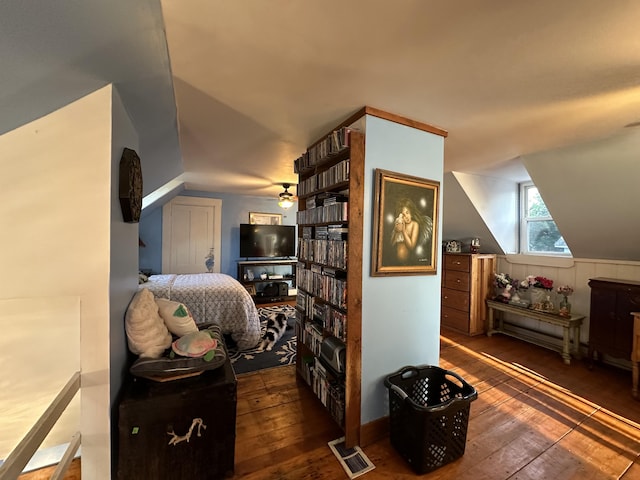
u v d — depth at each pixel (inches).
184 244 200.8
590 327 109.8
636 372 88.7
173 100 63.0
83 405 45.4
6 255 41.1
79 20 31.6
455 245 160.1
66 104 42.6
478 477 58.4
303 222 96.8
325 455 64.0
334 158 78.7
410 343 75.8
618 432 72.3
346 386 66.4
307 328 92.0
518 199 151.3
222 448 54.5
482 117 72.2
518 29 41.4
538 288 129.0
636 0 35.8
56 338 50.9
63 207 43.2
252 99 63.6
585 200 102.1
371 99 63.6
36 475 52.0
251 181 162.9
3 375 49.4
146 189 112.0
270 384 94.7
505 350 126.2
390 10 37.9
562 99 62.8
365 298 68.7
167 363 54.1
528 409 81.7
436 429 58.9
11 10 26.3
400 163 72.4
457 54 47.7
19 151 41.2
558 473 59.7
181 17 38.8
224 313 123.8
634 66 50.4
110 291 46.1
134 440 48.0
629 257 108.8
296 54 47.9
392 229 71.3
